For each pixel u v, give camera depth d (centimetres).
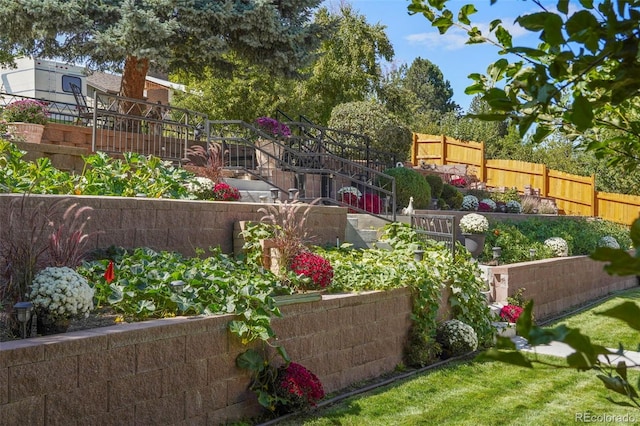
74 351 413
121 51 1194
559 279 1234
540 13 123
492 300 1048
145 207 662
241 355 536
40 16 1184
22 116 1097
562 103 213
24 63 2498
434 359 780
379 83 2861
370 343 697
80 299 458
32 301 446
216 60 1522
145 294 514
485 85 206
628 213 2097
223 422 521
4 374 376
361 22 2739
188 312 529
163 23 1225
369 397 622
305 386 556
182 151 1284
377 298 709
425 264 830
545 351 811
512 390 666
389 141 1784
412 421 559
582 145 250
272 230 750
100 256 606
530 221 1552
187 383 491
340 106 1822
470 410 597
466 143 2216
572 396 647
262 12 1305
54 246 516
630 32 122
